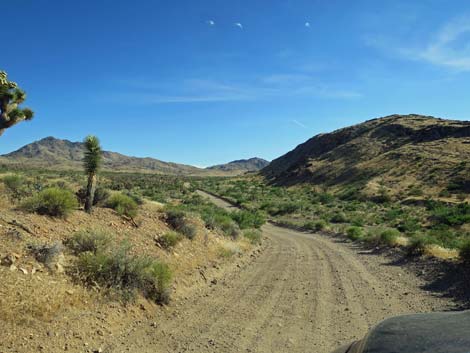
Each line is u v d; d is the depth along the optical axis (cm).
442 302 1120
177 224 1691
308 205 7794
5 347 611
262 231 4084
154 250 1319
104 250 1033
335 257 2130
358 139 15600
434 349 319
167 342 777
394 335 369
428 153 10925
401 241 2278
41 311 718
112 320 811
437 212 5209
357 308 1063
